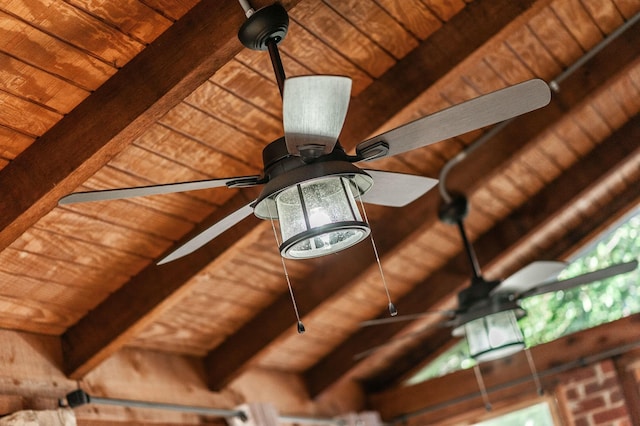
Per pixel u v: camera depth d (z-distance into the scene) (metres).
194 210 3.68
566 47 3.98
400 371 6.21
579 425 5.34
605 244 5.71
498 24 3.32
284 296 4.64
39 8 2.53
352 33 3.29
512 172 4.68
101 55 2.76
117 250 3.66
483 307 3.93
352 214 2.31
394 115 3.44
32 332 3.81
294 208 2.32
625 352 5.30
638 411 5.17
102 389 4.04
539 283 4.10
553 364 5.51
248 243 3.73
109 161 2.95
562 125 4.47
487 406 5.37
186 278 3.73
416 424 5.98
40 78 2.73
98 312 3.88
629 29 4.01
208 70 2.73
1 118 2.79
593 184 4.75
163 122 3.21
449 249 5.13
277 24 2.54
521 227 4.95
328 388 5.57
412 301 5.33
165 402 4.38
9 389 3.57
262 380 5.25
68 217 3.35
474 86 4.00
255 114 3.42
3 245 2.94
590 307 5.68
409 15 3.32
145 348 4.43
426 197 4.37
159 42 2.78
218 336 4.72
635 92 4.48
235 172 3.62
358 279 4.46
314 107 2.12
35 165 2.88
